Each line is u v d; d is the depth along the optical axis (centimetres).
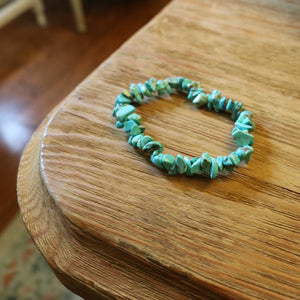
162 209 14
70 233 14
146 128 17
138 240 13
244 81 19
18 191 16
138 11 60
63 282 15
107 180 15
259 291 12
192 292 13
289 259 13
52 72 51
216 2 25
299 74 20
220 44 22
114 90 19
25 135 44
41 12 58
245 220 14
